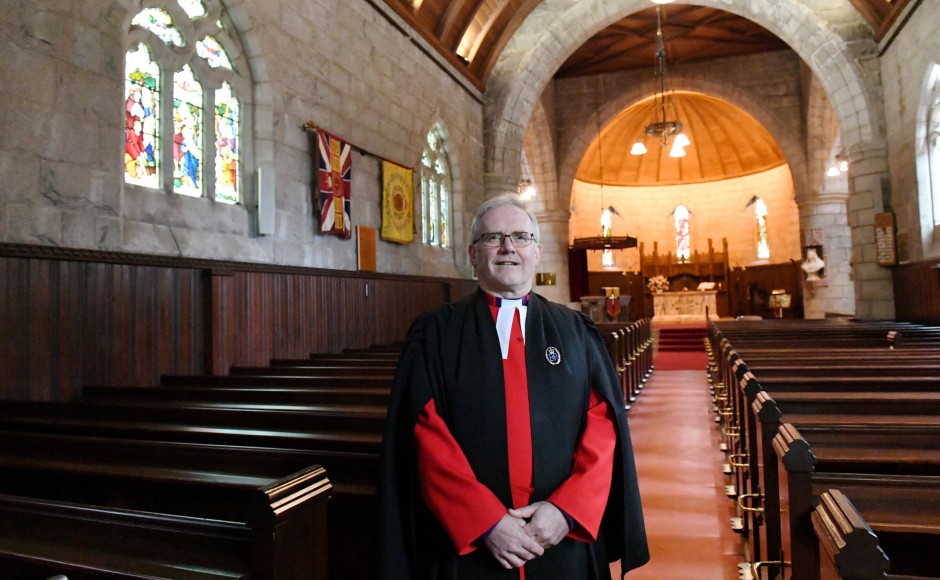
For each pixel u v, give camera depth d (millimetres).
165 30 7242
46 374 5461
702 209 28672
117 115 6301
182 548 2061
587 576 2113
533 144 22750
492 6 14891
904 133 12297
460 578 1969
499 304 2234
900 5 11812
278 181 8586
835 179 21250
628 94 23000
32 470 3506
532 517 1934
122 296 6262
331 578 3006
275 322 8336
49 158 5613
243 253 7953
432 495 1948
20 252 5227
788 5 13984
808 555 2377
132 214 6621
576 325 2309
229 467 3129
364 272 10523
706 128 26984
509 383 2090
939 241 11102
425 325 2244
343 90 10148
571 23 15945
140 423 4094
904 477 2391
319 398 4555
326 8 9773
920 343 7727
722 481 6004
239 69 8250
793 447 2414
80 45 5938
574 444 2137
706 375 13719
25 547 2193
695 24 19391
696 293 23391
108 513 2162
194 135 7629
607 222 28656
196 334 7156
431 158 13656
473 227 2332
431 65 13398
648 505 5344
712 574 4039
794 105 21609
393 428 2135
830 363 5660
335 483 2990
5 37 5277
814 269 21438
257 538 1935
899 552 2738
